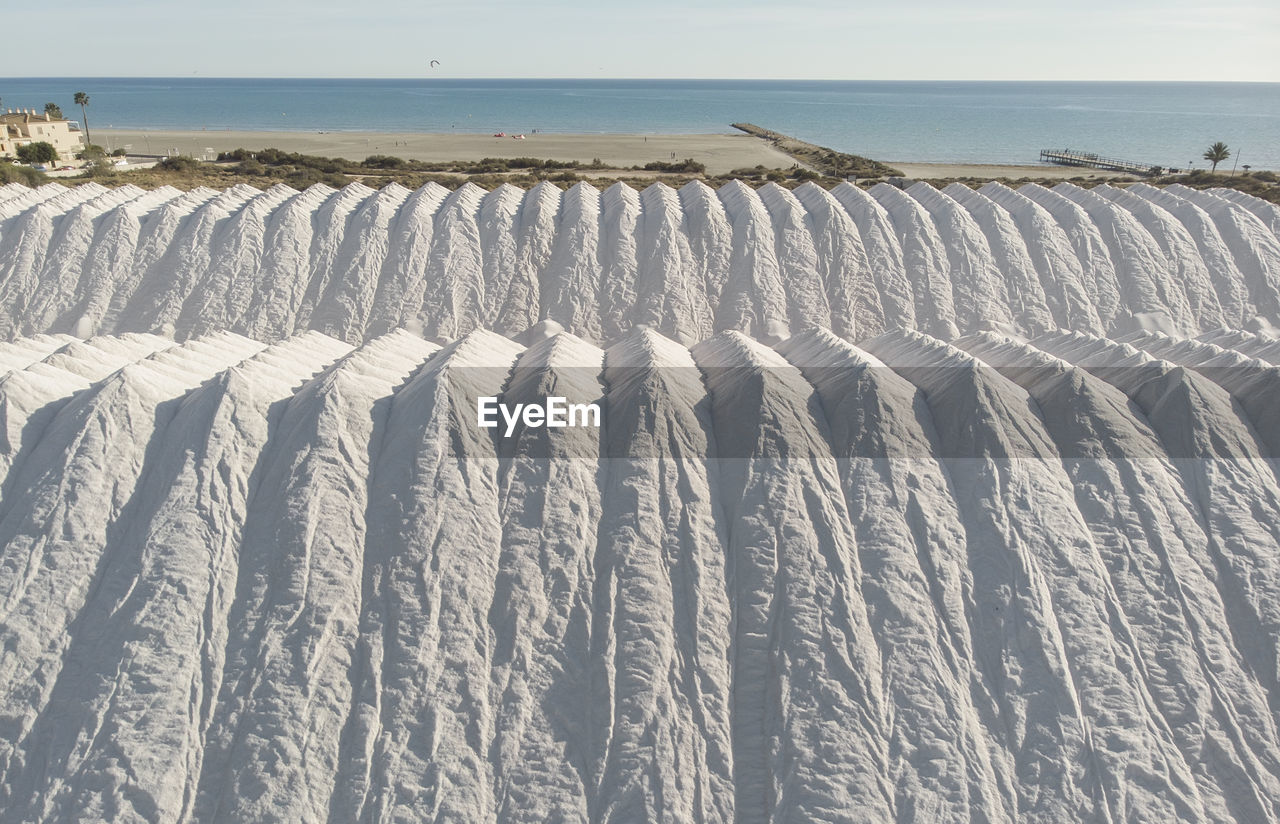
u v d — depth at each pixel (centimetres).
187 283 3378
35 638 1463
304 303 3362
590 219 3738
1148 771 1354
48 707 1390
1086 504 1742
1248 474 1805
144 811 1283
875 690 1444
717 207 3850
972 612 1566
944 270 3516
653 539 1659
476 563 1598
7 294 3344
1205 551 1659
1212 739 1398
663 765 1356
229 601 1531
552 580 1583
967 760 1363
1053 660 1485
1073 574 1611
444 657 1467
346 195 3928
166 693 1400
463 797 1318
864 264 3525
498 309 3378
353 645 1480
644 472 1780
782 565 1617
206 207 3741
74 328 3231
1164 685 1462
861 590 1586
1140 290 3422
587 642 1509
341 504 1680
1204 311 3372
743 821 1316
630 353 2278
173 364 2075
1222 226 3750
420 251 3550
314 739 1364
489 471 1778
